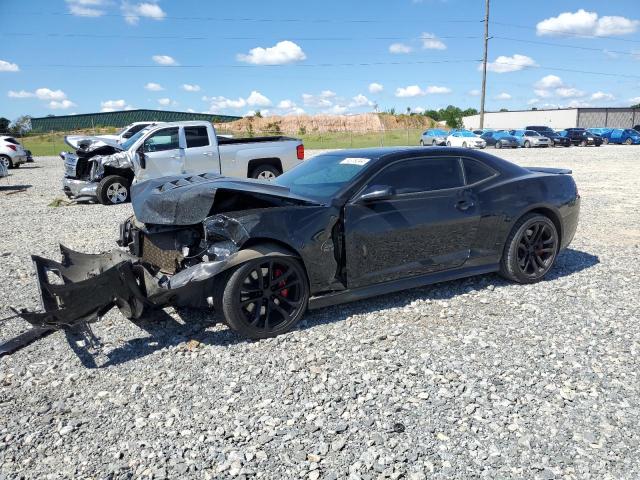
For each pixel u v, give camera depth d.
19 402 3.14
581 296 4.78
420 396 3.09
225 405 3.05
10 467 2.55
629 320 4.20
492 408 2.97
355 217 4.14
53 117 74.12
